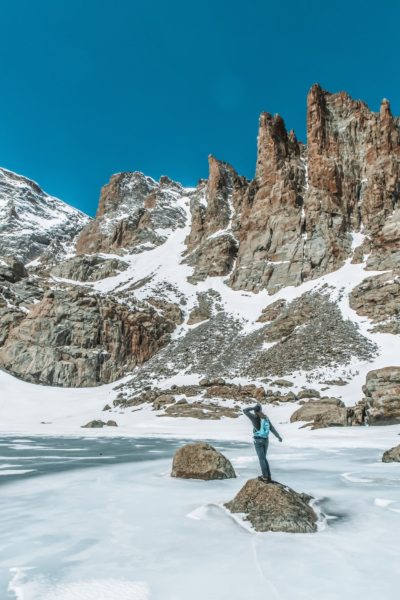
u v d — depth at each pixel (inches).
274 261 3649.1
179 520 348.8
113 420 2078.0
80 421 2159.2
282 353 2516.0
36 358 2938.0
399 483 521.0
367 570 231.0
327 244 3452.3
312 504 378.3
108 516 366.3
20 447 1101.7
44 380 2847.0
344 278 3137.3
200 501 426.3
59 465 744.3
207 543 283.7
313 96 3986.2
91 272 4694.9
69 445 1161.4
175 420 1879.9
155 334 3203.7
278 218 3806.6
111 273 4630.9
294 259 3506.4
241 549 269.4
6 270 3828.7
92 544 283.9
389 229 3203.7
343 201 3678.6
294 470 650.2
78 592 206.4
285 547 272.2
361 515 357.4
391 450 746.8
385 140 3725.4
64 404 2529.5
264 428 401.7
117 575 227.8
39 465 746.2
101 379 2901.1
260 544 279.4
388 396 1450.5
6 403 2497.5
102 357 2967.5
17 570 236.1
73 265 4694.9
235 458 834.2
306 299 3068.4
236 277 3794.3
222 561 247.9
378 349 2347.4
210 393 2212.1
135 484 541.3
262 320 3088.1
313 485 507.8
